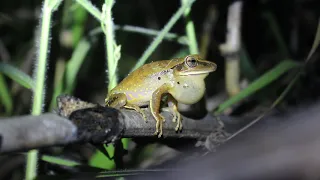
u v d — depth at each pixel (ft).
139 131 0.76
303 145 0.33
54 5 0.78
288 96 1.20
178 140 0.94
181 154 0.95
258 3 1.44
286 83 1.22
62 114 0.68
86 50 1.12
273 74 0.99
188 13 0.97
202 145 0.94
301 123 0.35
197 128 0.90
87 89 1.57
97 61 1.57
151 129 0.80
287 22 1.50
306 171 0.32
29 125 0.58
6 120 0.57
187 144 0.94
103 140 0.67
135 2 1.66
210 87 1.54
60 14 1.18
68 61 1.14
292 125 0.37
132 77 0.89
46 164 1.01
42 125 0.59
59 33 1.20
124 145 0.92
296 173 0.33
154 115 0.81
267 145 0.36
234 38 1.29
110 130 0.67
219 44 1.35
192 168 0.41
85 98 1.56
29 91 1.40
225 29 1.46
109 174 0.74
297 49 1.48
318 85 1.25
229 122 1.00
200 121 0.92
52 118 0.60
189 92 0.87
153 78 0.87
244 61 1.30
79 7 1.14
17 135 0.56
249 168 0.35
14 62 1.49
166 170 0.67
